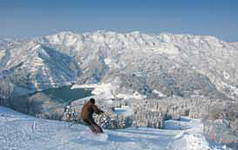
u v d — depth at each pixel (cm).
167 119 11012
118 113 12069
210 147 1056
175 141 1263
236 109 9600
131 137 1359
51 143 1021
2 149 899
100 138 1135
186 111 13100
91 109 1213
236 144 1468
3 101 8425
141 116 9169
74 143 1036
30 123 1452
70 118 2639
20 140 1041
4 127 1279
